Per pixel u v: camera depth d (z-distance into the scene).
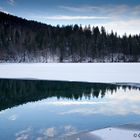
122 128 7.84
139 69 37.88
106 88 18.86
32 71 34.78
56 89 18.98
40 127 8.82
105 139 7.12
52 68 41.56
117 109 11.63
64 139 7.43
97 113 10.88
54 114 10.84
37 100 14.53
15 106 12.84
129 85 20.14
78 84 21.25
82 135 7.58
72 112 11.17
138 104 12.81
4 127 8.89
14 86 20.72
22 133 8.13
